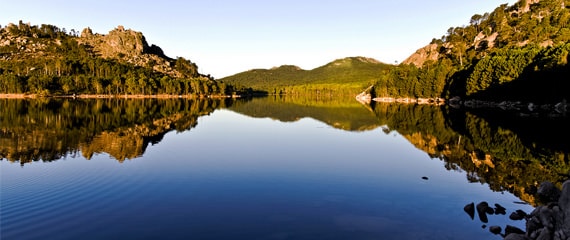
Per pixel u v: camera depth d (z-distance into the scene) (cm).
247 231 1476
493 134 4606
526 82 8462
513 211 1786
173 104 12169
